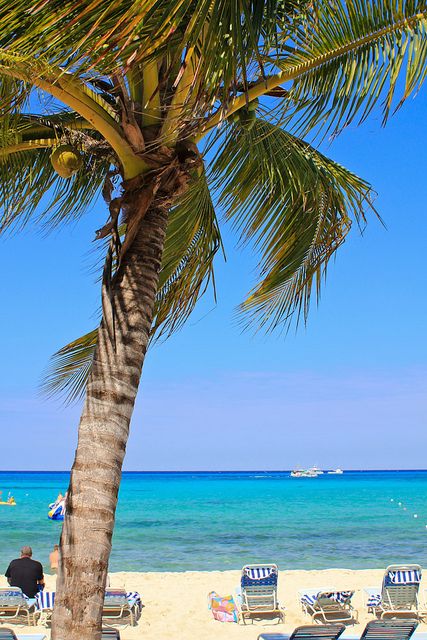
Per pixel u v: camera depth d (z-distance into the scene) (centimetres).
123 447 377
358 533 2933
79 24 301
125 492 7006
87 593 348
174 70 428
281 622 1134
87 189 616
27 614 1086
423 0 381
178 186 417
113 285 403
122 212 433
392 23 390
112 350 387
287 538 2755
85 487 362
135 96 426
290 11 385
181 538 2773
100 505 360
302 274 590
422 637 848
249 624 1129
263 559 2156
